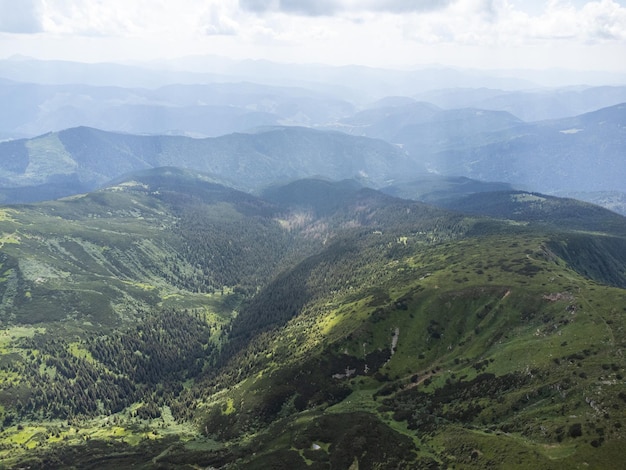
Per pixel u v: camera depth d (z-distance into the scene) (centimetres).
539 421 18288
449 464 17725
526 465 15850
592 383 18875
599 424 16525
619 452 15025
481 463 16950
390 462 18812
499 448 17288
